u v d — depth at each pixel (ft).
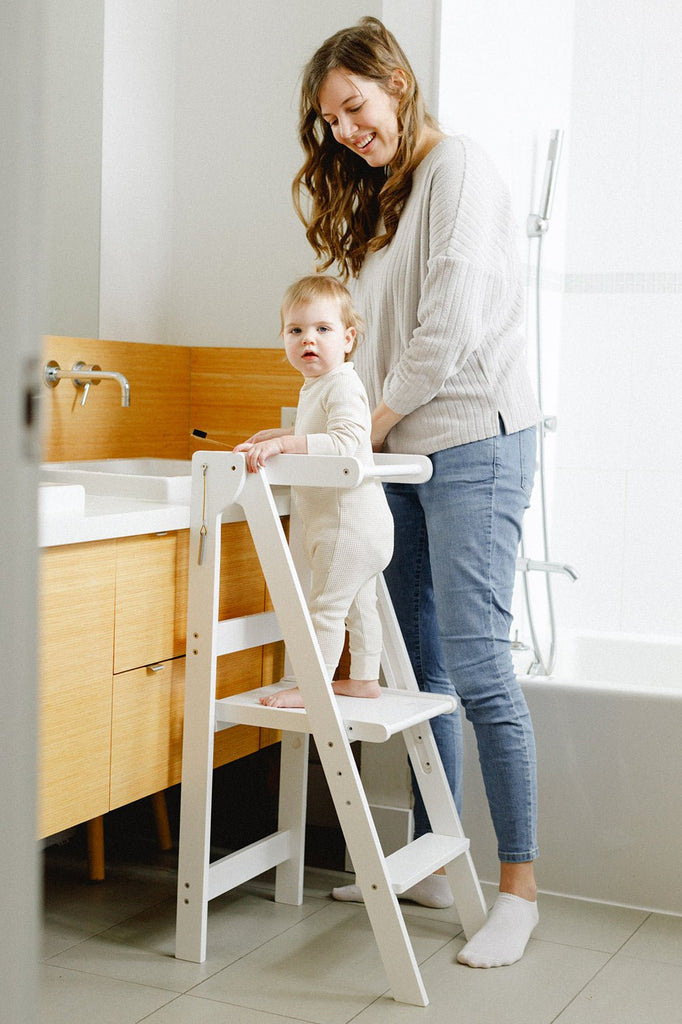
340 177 7.12
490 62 8.48
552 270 10.88
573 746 7.45
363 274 7.16
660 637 10.19
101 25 8.44
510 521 6.75
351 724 6.02
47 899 7.11
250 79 8.95
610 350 11.15
